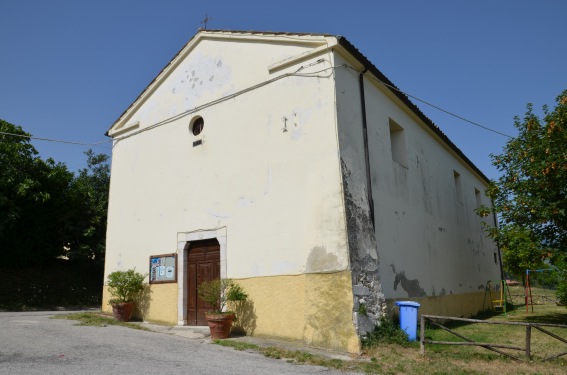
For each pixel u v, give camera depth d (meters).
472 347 8.08
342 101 9.10
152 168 12.23
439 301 12.19
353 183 8.79
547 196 11.00
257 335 9.02
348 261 8.05
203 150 11.05
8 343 7.39
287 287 8.78
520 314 16.27
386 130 10.90
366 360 7.18
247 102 10.39
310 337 8.22
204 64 11.62
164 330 9.95
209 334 9.34
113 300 11.56
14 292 16.02
